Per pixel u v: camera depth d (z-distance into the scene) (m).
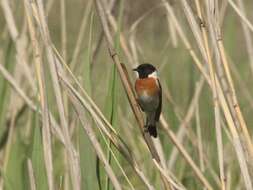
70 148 7.93
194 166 9.54
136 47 11.12
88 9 10.58
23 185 9.45
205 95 11.59
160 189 9.64
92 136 7.84
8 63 10.83
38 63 7.84
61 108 7.79
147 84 10.41
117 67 7.96
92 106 8.22
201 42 7.86
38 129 8.15
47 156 7.80
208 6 7.82
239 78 12.05
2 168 9.68
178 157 11.05
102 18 8.05
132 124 12.04
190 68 11.59
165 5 10.27
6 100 10.34
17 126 10.79
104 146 8.34
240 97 12.72
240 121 7.77
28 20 7.91
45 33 7.80
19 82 10.99
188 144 11.26
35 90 10.11
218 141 7.92
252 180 7.82
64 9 10.73
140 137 11.70
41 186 8.04
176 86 12.48
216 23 7.83
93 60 9.70
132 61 10.76
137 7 10.47
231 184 10.83
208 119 11.52
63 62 8.05
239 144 7.67
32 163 8.15
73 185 7.99
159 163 8.08
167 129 9.90
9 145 10.01
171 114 11.48
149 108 10.36
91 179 7.98
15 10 11.34
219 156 7.93
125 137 11.66
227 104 7.80
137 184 10.71
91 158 7.98
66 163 9.23
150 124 10.10
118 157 8.41
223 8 10.31
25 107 10.90
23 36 10.98
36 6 7.85
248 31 10.42
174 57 12.28
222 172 7.93
